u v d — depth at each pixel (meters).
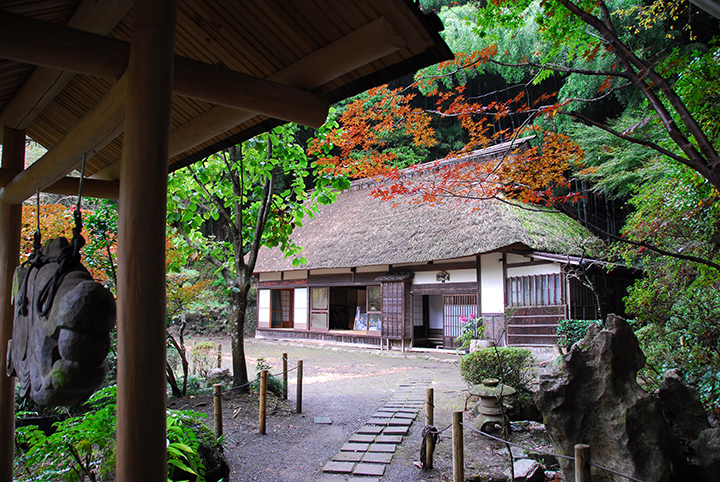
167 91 1.52
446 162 11.56
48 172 2.18
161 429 1.42
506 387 4.71
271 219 6.53
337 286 14.22
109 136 1.83
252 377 7.75
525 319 9.75
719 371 3.94
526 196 4.00
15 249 2.70
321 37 1.94
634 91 11.67
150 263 1.43
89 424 2.61
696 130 2.54
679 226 4.37
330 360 10.87
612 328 2.97
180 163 3.17
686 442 3.09
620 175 10.53
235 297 6.30
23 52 1.47
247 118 2.33
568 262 8.76
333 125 5.36
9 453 2.52
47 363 1.60
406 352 11.85
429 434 3.85
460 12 12.81
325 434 4.90
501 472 3.61
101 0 1.83
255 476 3.80
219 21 2.00
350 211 15.30
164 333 1.46
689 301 4.53
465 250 10.43
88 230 5.15
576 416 2.98
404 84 16.41
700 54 3.39
